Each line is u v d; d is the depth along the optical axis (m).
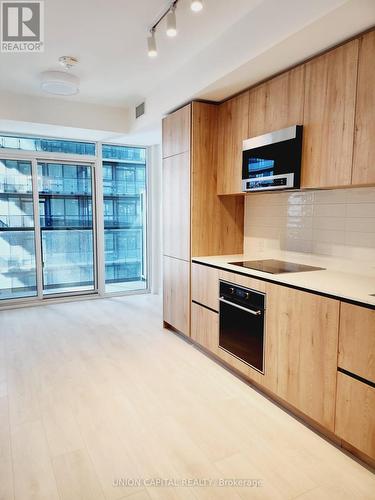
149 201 5.56
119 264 5.59
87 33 2.57
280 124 2.48
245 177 2.81
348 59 1.97
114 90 3.79
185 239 3.38
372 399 1.69
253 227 3.42
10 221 4.68
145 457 1.86
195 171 3.21
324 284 2.03
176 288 3.62
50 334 3.73
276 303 2.27
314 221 2.75
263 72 2.48
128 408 2.33
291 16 1.92
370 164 1.88
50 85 3.37
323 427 2.04
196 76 2.90
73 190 5.05
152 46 2.46
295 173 2.33
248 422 2.18
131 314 4.48
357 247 2.41
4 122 3.94
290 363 2.18
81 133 4.50
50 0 2.14
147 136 4.67
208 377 2.77
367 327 1.70
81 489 1.64
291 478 1.72
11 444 1.96
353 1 1.62
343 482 1.69
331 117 2.09
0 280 4.71
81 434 2.05
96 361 3.06
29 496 1.60
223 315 2.86
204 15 2.29
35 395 2.48
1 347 3.37
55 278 5.08
